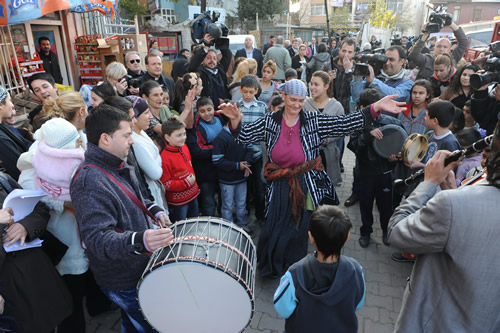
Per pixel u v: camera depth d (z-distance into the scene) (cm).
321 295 167
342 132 272
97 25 918
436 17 556
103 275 192
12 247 183
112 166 181
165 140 321
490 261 117
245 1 2772
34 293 190
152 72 446
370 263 346
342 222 169
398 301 296
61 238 219
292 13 4016
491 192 118
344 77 577
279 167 290
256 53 824
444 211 121
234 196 386
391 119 331
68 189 207
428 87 351
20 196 188
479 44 1247
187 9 2220
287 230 298
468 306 123
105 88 302
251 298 179
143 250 160
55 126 202
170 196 326
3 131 249
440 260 134
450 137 298
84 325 239
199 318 185
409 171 347
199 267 173
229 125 283
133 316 202
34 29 743
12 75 566
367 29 2559
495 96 340
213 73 459
